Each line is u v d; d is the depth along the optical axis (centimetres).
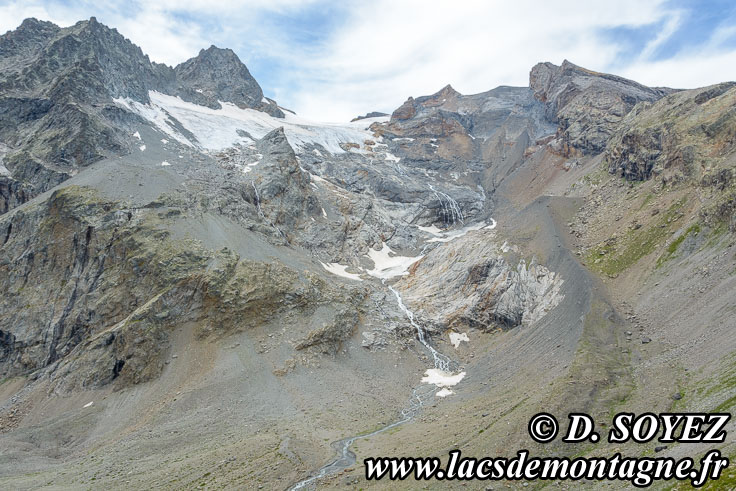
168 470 5275
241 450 5500
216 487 4816
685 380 5100
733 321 5750
